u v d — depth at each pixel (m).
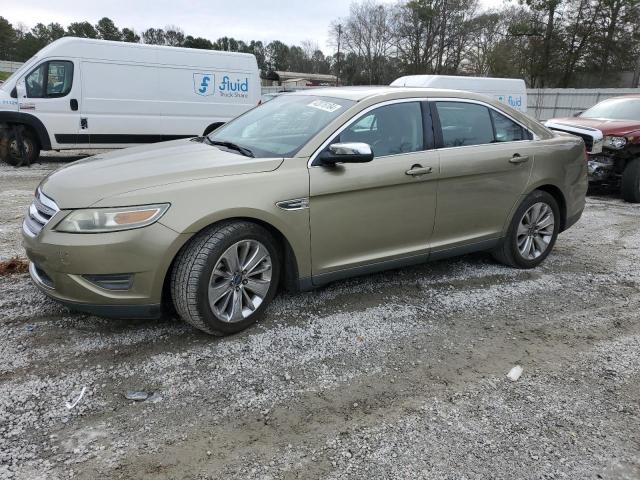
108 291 3.02
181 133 12.20
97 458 2.34
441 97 4.27
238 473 2.29
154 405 2.72
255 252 3.40
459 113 4.36
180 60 11.86
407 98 4.07
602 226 6.98
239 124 4.41
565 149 5.00
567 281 4.76
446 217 4.23
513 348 3.50
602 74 37.81
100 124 11.27
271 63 84.25
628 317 4.05
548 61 38.88
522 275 4.85
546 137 4.94
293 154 3.53
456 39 52.59
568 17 38.03
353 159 3.41
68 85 10.84
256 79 12.95
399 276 4.66
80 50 10.84
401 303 4.09
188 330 3.48
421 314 3.92
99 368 3.02
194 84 12.10
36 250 3.05
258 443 2.48
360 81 65.44
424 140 4.07
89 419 2.59
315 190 3.48
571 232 6.60
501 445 2.53
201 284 3.15
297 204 3.42
